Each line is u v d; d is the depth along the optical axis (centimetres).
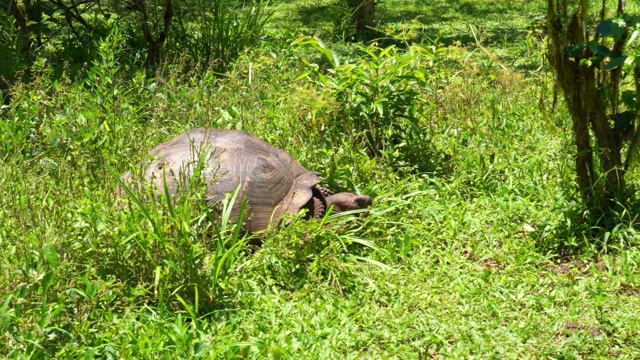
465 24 1348
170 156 482
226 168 470
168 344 362
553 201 514
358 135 587
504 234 489
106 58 689
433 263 461
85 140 559
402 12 1476
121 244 399
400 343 378
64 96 642
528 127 662
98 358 353
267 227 463
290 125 610
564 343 373
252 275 430
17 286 359
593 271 439
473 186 562
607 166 486
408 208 527
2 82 743
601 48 460
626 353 366
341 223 479
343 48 1134
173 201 431
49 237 390
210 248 445
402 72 639
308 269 438
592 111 479
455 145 608
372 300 419
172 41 914
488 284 432
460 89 680
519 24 1343
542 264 463
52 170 541
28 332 344
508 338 377
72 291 372
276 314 400
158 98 682
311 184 489
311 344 367
